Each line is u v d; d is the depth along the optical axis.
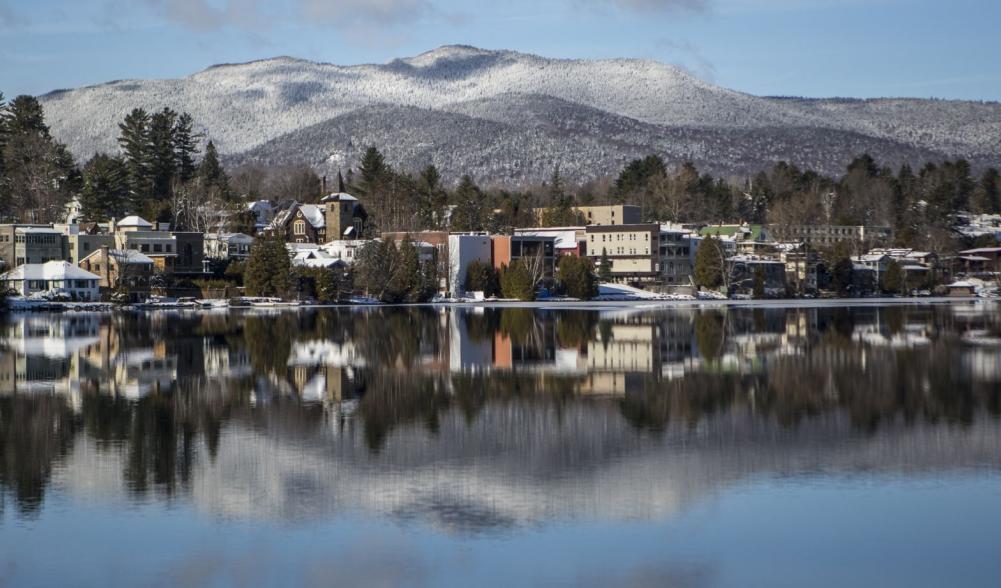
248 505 79.75
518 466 90.94
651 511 78.31
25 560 68.50
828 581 65.19
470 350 176.62
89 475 88.00
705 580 65.38
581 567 67.31
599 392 129.12
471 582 65.00
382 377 142.00
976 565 67.25
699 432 104.50
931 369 149.00
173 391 129.38
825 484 85.12
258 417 112.50
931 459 92.69
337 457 94.00
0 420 110.88
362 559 68.69
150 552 69.94
